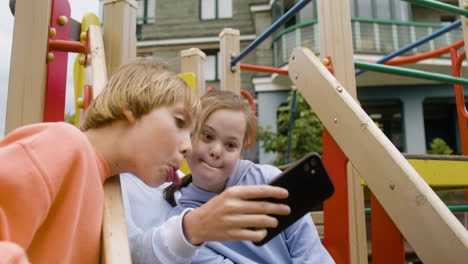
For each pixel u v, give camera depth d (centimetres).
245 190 51
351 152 91
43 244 49
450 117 843
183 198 88
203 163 84
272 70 266
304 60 114
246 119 88
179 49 935
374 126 87
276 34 817
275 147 596
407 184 75
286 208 52
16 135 51
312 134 573
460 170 135
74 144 53
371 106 805
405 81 734
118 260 51
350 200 110
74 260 51
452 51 248
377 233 117
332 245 102
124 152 59
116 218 56
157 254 59
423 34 761
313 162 58
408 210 75
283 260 85
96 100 63
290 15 191
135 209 84
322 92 104
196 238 55
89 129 63
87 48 115
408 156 128
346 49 118
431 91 747
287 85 782
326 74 105
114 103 60
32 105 115
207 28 930
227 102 85
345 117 95
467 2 183
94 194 55
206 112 84
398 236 113
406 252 240
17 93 115
